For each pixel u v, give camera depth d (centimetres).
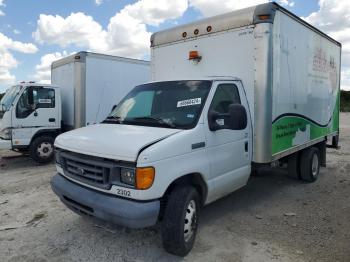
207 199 447
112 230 459
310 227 499
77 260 399
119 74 1091
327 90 830
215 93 468
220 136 459
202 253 414
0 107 993
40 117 973
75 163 413
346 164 973
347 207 590
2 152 1192
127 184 357
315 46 725
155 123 445
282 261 395
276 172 846
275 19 525
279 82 553
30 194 668
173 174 378
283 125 582
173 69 634
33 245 439
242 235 469
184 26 613
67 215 544
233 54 541
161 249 425
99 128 459
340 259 400
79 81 995
